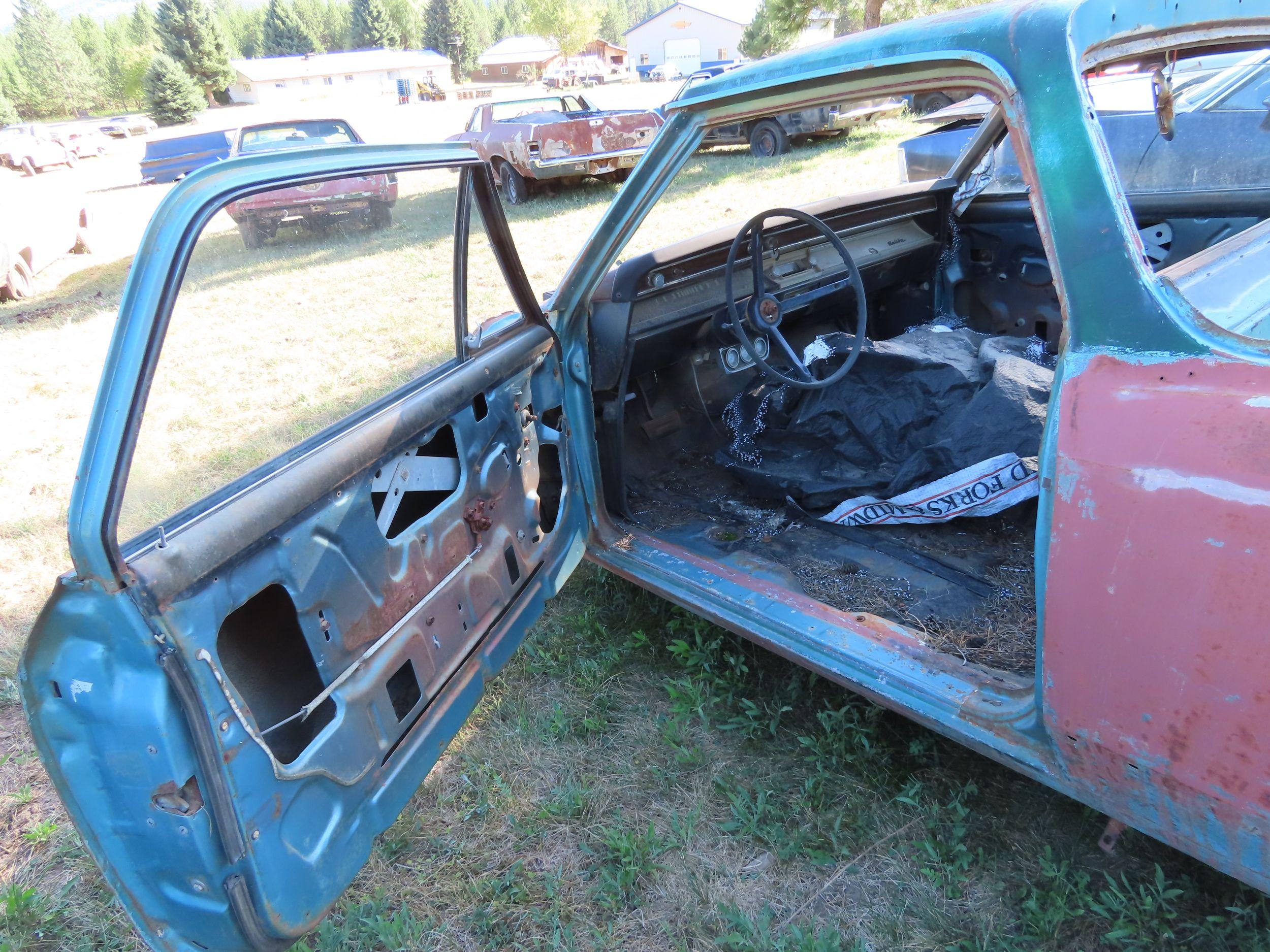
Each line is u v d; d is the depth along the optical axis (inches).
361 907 76.0
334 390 61.4
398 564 65.3
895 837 78.5
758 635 82.7
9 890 82.5
